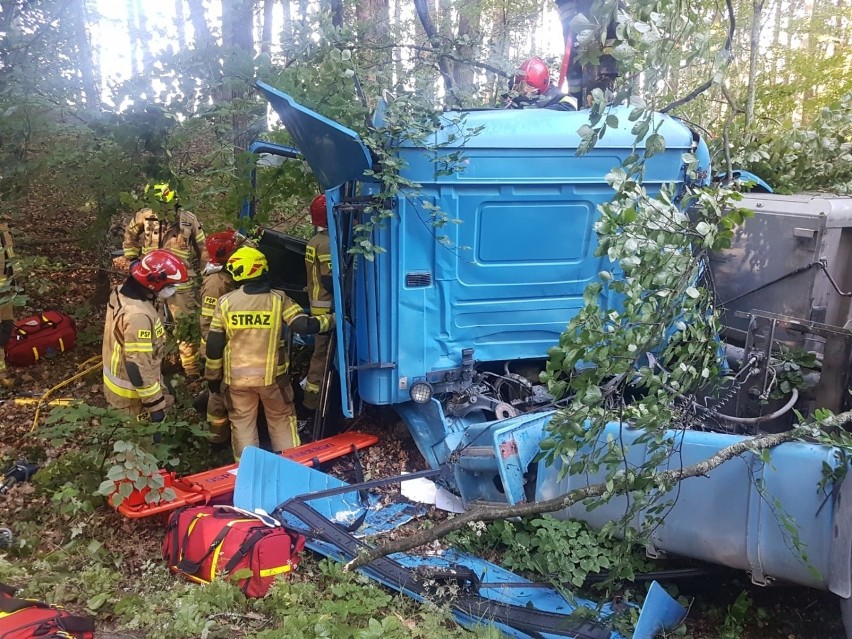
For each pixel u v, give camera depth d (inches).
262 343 177.3
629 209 93.7
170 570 136.6
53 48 196.7
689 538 123.6
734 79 350.0
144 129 177.8
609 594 131.0
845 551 105.4
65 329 253.4
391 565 137.7
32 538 141.3
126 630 115.7
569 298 176.2
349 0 224.8
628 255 94.5
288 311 178.7
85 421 176.4
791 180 205.5
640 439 114.3
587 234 172.7
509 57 224.4
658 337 104.4
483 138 158.2
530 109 169.2
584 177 167.5
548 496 143.5
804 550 108.8
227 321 175.6
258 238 228.8
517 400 177.5
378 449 189.9
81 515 150.6
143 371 162.7
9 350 237.8
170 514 149.8
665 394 108.3
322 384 187.5
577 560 129.7
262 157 209.8
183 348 232.1
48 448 182.7
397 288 162.1
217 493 152.9
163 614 117.7
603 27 90.0
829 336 139.6
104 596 123.2
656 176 170.6
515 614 124.6
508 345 175.6
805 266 160.2
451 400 173.5
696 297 105.6
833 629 125.9
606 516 134.3
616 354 101.3
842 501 105.7
